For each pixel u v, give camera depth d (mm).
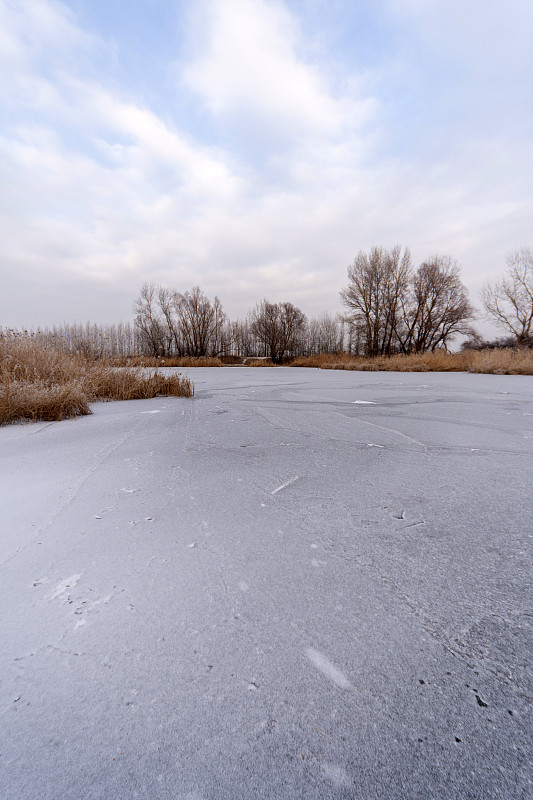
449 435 3361
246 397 6242
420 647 947
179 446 3012
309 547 1437
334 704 795
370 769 671
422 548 1426
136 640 977
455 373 13938
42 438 3336
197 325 37656
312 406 5160
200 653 933
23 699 810
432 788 641
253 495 1967
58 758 694
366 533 1545
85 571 1285
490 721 754
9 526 1621
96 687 839
